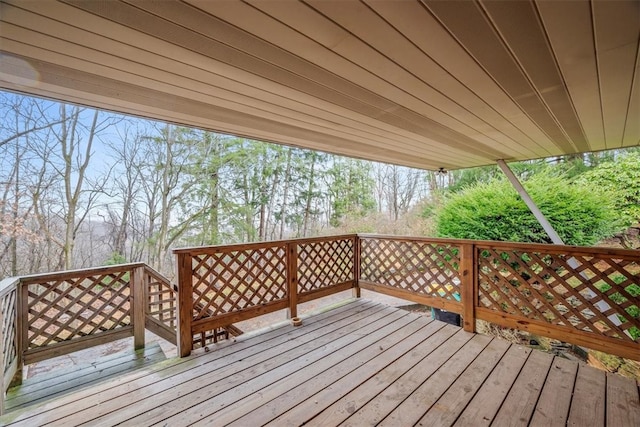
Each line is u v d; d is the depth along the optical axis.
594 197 4.96
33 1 1.02
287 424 1.69
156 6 1.08
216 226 9.55
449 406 1.82
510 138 3.27
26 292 2.59
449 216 5.79
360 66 1.61
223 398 1.93
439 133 3.04
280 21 1.20
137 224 8.84
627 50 1.44
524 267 2.73
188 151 9.20
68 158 7.76
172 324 3.58
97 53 1.43
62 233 7.75
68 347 2.81
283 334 2.94
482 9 1.13
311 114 2.43
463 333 2.92
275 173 10.91
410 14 1.16
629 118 2.56
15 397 2.38
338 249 4.00
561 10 1.14
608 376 2.12
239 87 1.88
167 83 1.79
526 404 1.83
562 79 1.78
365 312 3.54
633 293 4.25
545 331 2.59
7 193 7.01
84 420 1.74
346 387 2.03
